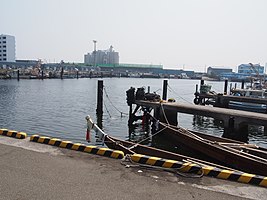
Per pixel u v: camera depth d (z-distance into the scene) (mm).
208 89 33281
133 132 18734
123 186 4777
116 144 9688
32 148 6867
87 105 32469
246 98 26578
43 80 89938
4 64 111438
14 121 20672
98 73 132875
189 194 4531
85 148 6762
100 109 25406
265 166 8375
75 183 4832
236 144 11352
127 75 149750
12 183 4742
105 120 22797
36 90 51375
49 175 5156
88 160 6121
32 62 128250
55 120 21656
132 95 20781
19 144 7164
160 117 18531
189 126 22625
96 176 5195
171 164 5766
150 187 4770
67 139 15547
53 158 6164
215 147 10812
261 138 18672
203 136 13711
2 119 21359
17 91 47719
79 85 72938
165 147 14516
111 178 5125
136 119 21156
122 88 66250
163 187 4781
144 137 17266
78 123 20672
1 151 6535
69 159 6141
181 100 44469
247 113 15578
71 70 134125
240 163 9344
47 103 32781
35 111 26031
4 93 43469
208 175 5383
